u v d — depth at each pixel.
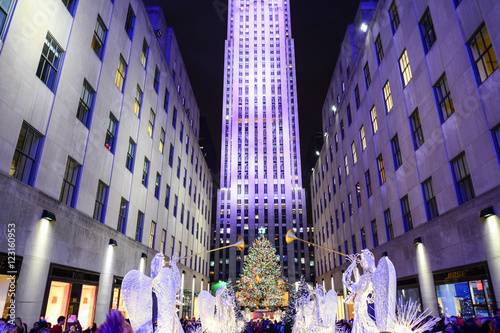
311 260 97.25
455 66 17.05
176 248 35.78
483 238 14.86
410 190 21.67
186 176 41.38
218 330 10.52
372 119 28.72
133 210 23.98
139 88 26.00
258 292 52.44
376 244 27.92
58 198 15.19
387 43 25.19
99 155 19.22
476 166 15.47
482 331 10.31
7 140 12.20
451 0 17.38
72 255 16.16
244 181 102.69
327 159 45.22
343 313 36.22
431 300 18.97
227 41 122.62
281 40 120.75
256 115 110.94
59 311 15.84
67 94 16.05
